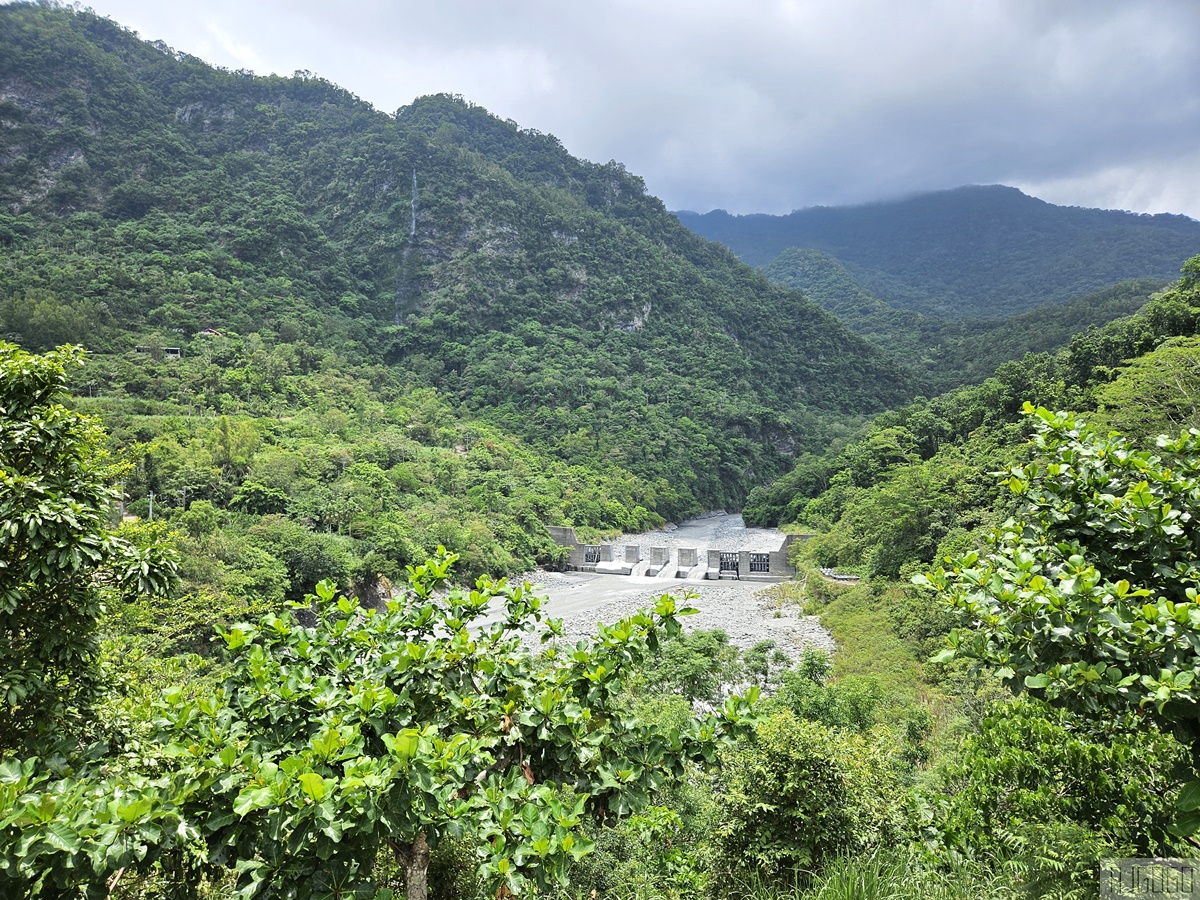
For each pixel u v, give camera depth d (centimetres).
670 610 509
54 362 667
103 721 660
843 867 605
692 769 1107
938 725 1708
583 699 488
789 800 732
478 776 464
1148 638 347
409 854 459
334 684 493
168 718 470
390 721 444
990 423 4978
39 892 342
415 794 353
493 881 393
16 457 627
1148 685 327
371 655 527
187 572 2845
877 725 1512
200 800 377
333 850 340
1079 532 435
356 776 339
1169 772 496
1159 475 419
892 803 764
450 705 501
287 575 3450
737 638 3419
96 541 603
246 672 497
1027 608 375
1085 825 534
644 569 5772
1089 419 2872
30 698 611
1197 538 399
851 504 5194
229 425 4722
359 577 3878
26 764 379
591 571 5800
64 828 314
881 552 3869
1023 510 480
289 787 337
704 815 900
